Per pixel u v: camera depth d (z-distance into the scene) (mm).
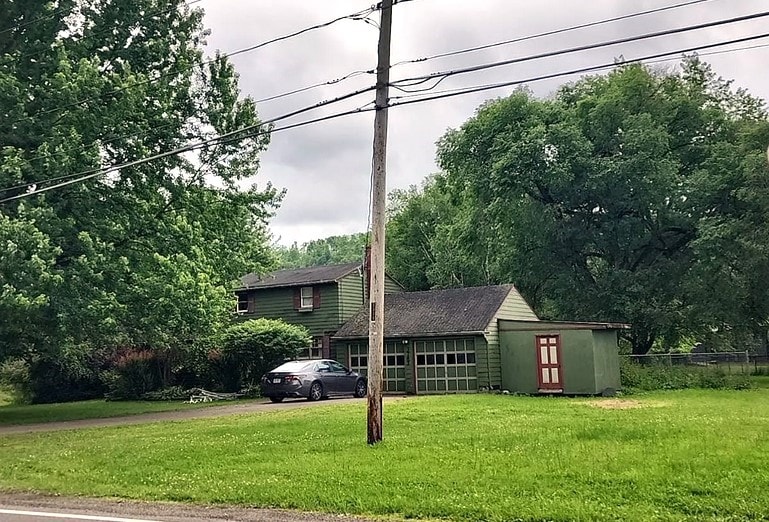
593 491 9023
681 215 38844
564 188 39562
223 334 34312
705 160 40531
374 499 9031
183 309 24391
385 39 14789
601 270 44469
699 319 38938
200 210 27891
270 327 34469
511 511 8188
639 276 39625
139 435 17250
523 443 13164
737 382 30672
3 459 14062
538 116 41156
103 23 25641
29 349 25812
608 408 20703
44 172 21859
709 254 36250
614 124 39969
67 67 22125
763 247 34438
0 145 22438
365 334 33844
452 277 62625
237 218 29766
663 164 38062
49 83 22641
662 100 40875
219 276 27922
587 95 42844
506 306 32250
